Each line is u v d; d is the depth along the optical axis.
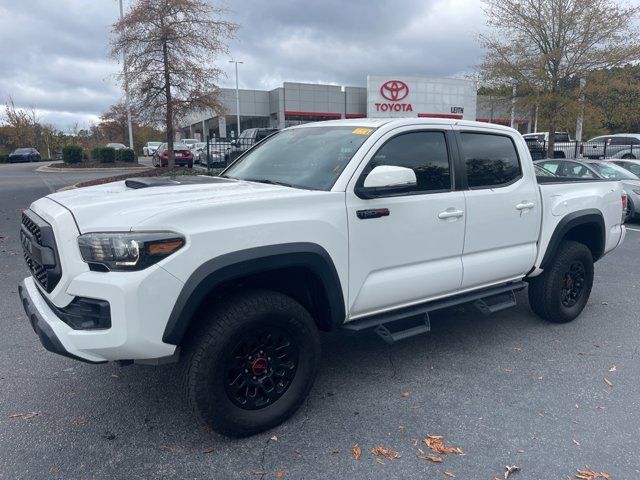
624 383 4.07
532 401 3.78
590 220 5.21
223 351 3.07
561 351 4.69
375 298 3.73
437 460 3.09
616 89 19.41
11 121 53.34
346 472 2.99
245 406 3.28
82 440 3.29
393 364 4.41
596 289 6.66
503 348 4.75
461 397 3.84
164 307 2.84
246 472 2.99
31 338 4.89
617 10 18.73
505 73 20.19
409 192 3.89
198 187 3.59
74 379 4.10
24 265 7.50
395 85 37.66
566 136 27.83
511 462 3.08
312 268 3.34
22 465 3.04
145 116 18.62
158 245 2.81
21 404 3.72
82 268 2.89
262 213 3.18
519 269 4.75
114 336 2.80
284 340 3.40
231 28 17.92
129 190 3.55
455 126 4.28
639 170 12.98
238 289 3.31
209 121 54.41
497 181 4.53
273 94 47.66
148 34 17.39
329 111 47.34
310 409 3.67
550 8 19.41
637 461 3.09
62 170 28.34
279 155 4.29
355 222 3.55
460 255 4.24
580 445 3.24
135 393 3.89
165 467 3.03
